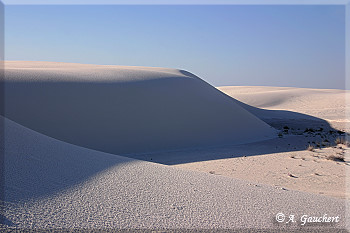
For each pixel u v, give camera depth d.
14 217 3.95
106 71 26.28
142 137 18.97
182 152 17.81
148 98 21.88
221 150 18.00
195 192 5.71
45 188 5.08
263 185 7.08
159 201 5.06
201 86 28.03
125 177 6.24
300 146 18.45
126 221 4.21
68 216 4.19
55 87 19.14
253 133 24.05
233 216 4.67
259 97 72.12
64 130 17.16
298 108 59.81
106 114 19.14
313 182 9.91
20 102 17.25
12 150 6.59
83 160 7.24
